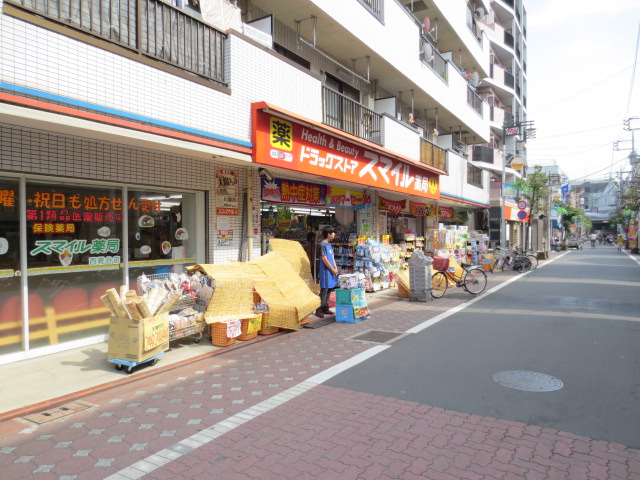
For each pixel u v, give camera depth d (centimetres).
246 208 848
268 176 855
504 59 3434
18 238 556
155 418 405
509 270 2011
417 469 312
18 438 368
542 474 304
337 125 1007
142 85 564
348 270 1228
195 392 470
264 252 952
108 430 381
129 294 558
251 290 700
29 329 568
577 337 690
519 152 3628
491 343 659
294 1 919
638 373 514
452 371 529
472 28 2178
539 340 673
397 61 1293
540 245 4322
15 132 525
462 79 1912
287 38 1048
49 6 476
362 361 574
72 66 485
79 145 589
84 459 332
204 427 385
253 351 632
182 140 613
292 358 594
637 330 736
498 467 313
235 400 446
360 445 349
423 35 1530
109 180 628
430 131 1900
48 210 585
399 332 742
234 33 709
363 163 1042
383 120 1199
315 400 444
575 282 1473
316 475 306
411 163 1285
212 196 789
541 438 356
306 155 840
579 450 336
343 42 1112
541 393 454
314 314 893
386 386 481
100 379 501
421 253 1102
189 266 775
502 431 370
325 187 1098
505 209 2678
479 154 2688
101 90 515
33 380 495
